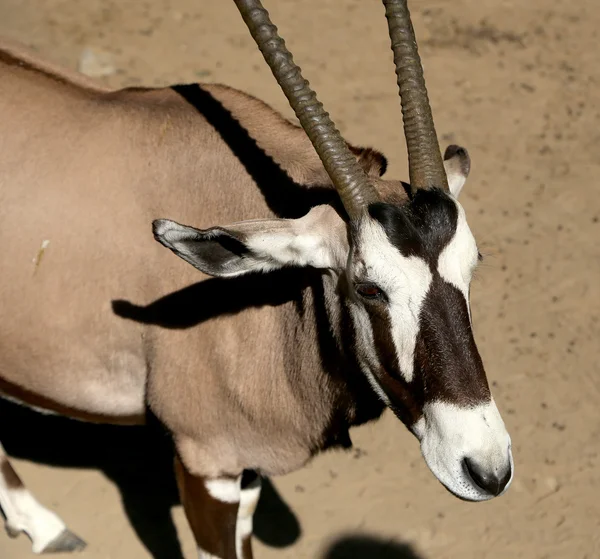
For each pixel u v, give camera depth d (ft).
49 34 12.47
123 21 12.87
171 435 7.51
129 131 7.39
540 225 10.86
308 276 6.95
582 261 10.50
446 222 6.45
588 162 11.78
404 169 11.16
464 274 6.48
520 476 8.93
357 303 6.61
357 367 6.86
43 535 8.34
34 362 7.56
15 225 7.38
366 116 11.94
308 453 7.46
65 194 7.34
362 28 13.48
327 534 8.55
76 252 7.34
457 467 6.43
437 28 13.60
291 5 13.76
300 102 6.59
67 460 8.85
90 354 7.50
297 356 7.12
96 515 8.57
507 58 13.25
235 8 13.39
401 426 9.18
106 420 7.81
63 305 7.39
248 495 8.09
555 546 8.55
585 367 9.61
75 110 7.48
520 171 11.53
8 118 7.48
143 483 8.75
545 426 9.23
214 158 7.27
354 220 6.53
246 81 12.14
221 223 7.24
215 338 7.23
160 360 7.35
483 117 12.25
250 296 7.15
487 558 8.46
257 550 8.46
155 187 7.30
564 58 13.39
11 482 8.36
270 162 7.21
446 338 6.41
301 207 7.06
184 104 7.48
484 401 6.44
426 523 8.63
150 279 7.28
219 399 7.32
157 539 8.46
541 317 9.93
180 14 13.14
